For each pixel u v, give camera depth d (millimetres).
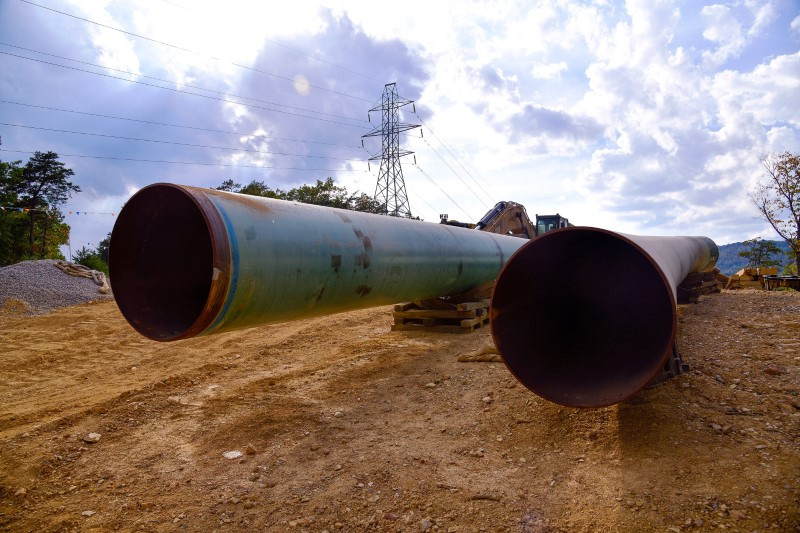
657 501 2863
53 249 48562
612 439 3654
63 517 3355
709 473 3055
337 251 4461
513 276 3863
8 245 39781
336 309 4949
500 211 15273
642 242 3982
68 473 4016
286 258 3812
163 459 4148
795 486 2809
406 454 3885
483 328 8289
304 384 5852
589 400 3371
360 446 4102
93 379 7227
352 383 5746
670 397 4168
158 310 3469
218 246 3186
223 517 3246
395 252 5508
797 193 23312
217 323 3406
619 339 4051
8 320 12781
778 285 12820
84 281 16859
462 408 4719
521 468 3510
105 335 10633
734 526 2570
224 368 6934
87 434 4691
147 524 3223
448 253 6891
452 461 3715
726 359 5043
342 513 3178
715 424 3643
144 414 5168
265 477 3730
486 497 3172
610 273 4332
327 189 53438
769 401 3941
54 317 13023
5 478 3943
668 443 3479
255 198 3924
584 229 3381
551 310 4363
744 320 6945
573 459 3514
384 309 11367
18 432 4852
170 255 3643
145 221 3467
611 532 2670
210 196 3418
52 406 5719
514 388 4984
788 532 2479
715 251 10336
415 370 6066
